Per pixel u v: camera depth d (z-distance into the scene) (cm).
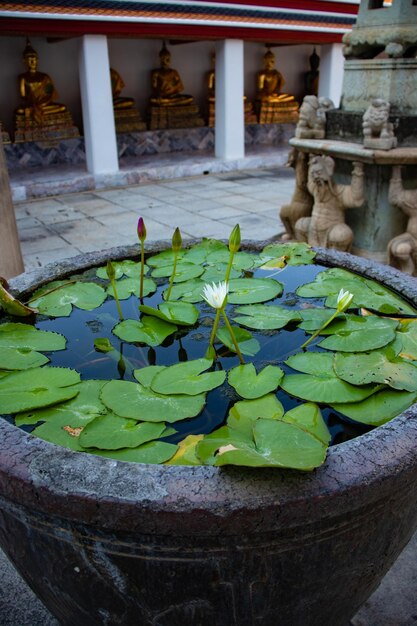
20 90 921
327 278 210
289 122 1180
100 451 122
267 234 599
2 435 118
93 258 236
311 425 129
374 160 400
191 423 137
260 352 170
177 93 1075
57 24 739
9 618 183
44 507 106
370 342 160
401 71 411
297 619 126
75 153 970
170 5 792
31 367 157
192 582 111
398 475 109
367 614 181
